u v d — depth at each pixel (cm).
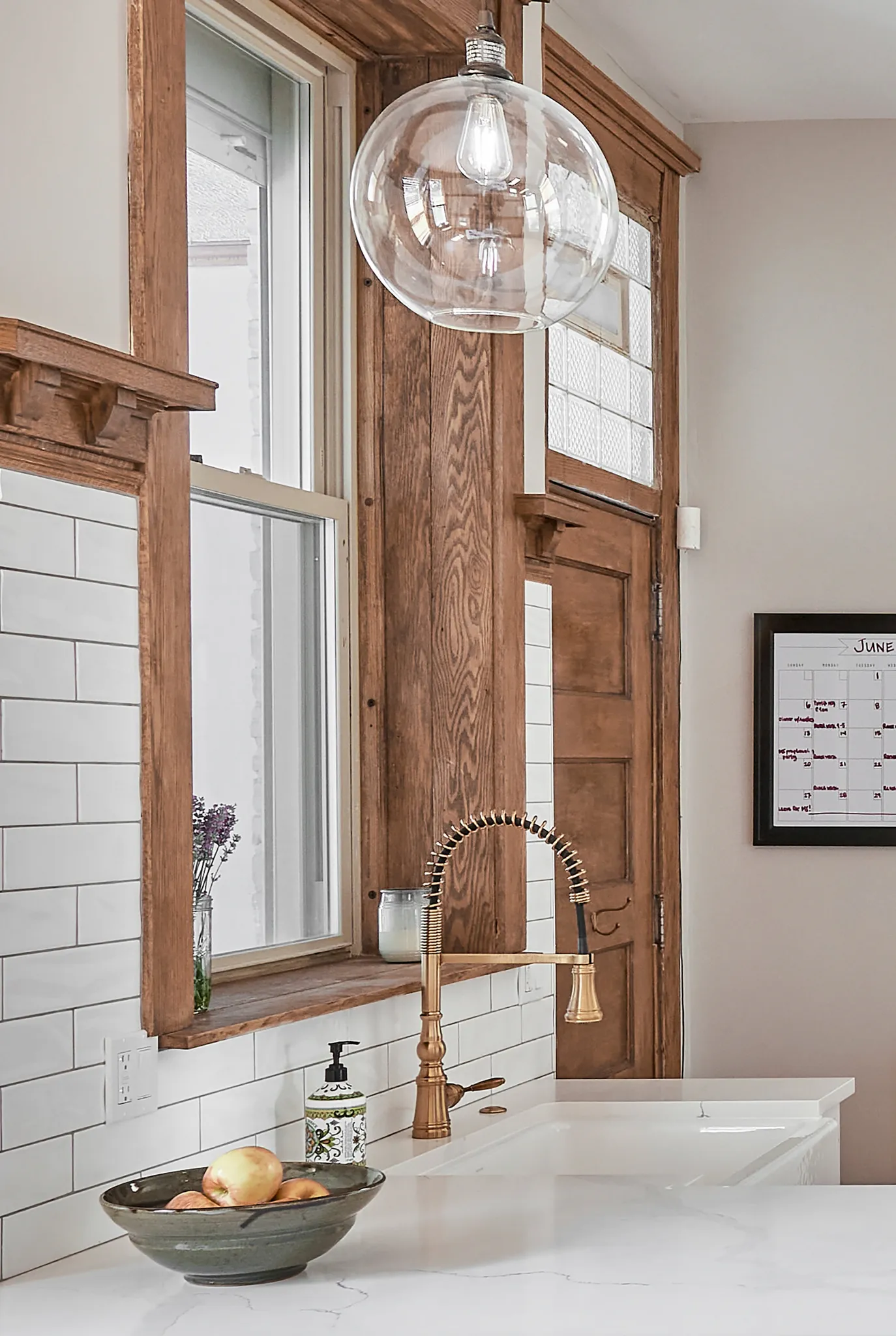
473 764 290
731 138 412
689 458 412
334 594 284
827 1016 401
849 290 410
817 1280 154
